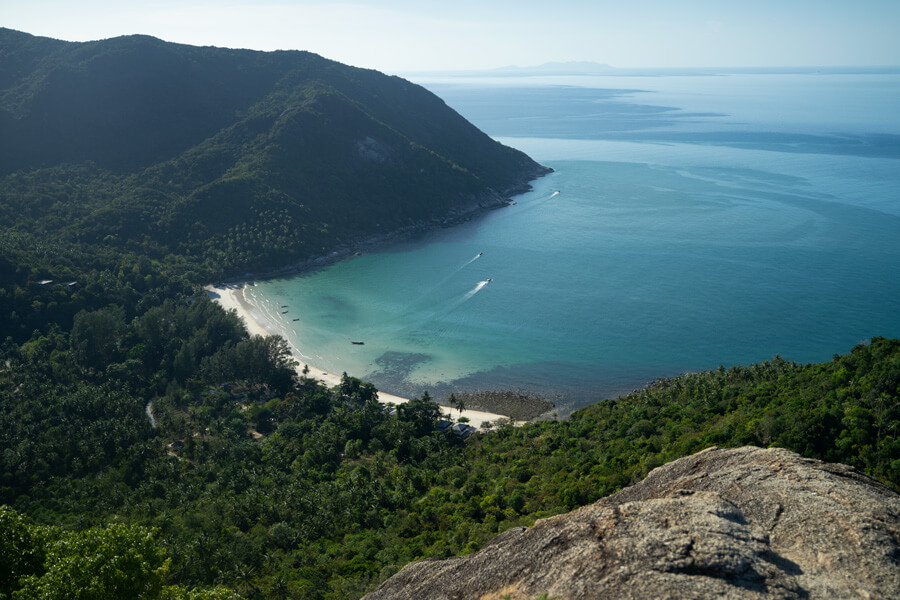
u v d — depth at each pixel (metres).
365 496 97.69
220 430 127.12
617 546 33.31
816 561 32.41
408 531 84.69
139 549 46.44
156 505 97.94
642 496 44.59
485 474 103.19
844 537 33.41
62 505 98.06
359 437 125.56
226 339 170.00
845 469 41.12
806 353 165.75
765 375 119.88
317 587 70.38
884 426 72.75
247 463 113.62
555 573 34.06
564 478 91.69
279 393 150.25
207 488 104.69
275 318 195.62
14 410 125.25
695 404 112.25
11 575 47.31
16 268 173.62
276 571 78.19
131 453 114.19
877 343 100.25
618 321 190.12
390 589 45.12
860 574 31.05
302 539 87.56
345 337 182.50
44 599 41.31
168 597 46.81
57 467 110.44
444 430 129.88
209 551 82.00
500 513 83.38
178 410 138.75
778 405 93.62
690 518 34.56
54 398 128.50
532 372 160.38
